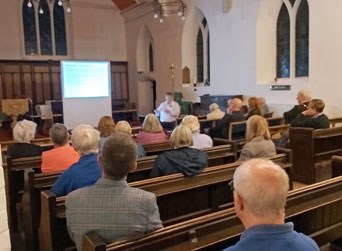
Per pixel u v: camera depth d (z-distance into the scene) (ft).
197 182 8.29
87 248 4.44
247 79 27.30
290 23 25.26
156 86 39.88
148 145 12.75
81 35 43.70
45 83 42.57
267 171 3.49
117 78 45.91
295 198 6.38
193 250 4.84
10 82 40.60
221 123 18.20
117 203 4.92
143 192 5.14
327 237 6.88
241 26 27.32
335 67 20.98
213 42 30.53
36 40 42.04
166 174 8.41
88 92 26.50
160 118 26.37
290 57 25.46
